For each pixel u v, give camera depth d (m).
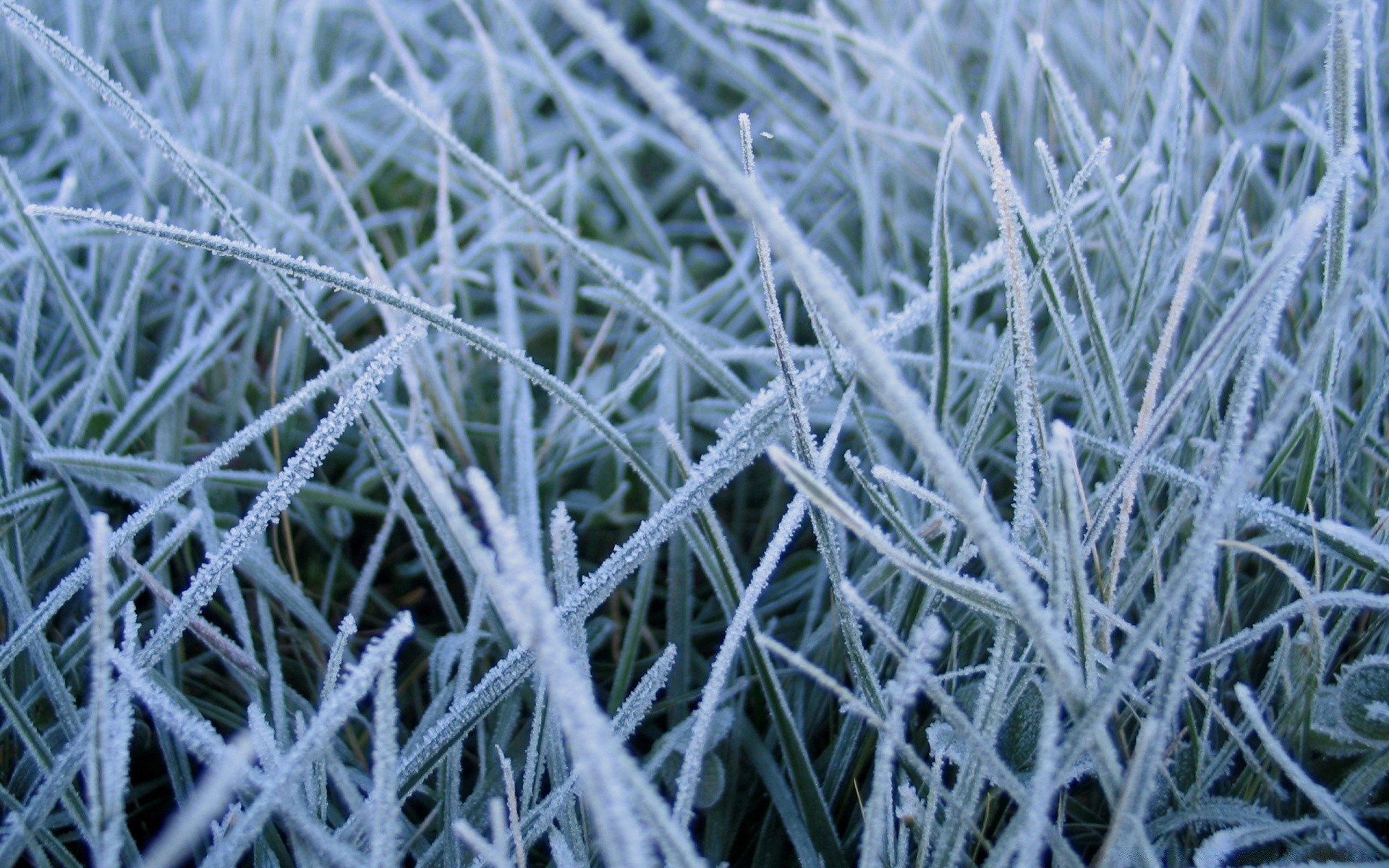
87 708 0.27
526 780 0.25
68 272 0.33
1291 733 0.26
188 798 0.26
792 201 0.37
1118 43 0.38
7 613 0.28
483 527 0.31
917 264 0.37
